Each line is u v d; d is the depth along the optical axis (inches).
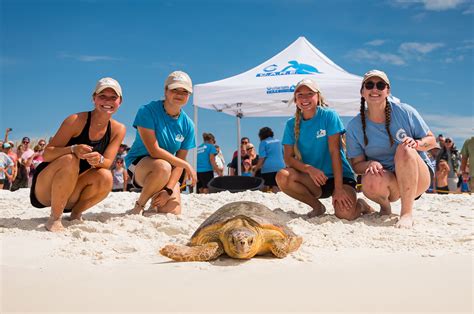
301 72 402.0
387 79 193.0
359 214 211.9
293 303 90.0
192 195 308.8
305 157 216.7
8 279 111.2
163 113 209.5
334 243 156.4
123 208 257.1
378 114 197.6
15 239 163.8
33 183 187.6
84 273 117.0
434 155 486.6
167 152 210.4
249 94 398.6
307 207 260.5
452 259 129.6
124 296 96.1
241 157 506.3
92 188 192.4
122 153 454.6
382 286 101.7
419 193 201.3
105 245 153.2
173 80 205.2
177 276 112.7
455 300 90.9
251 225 132.5
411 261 128.3
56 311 87.4
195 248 130.5
